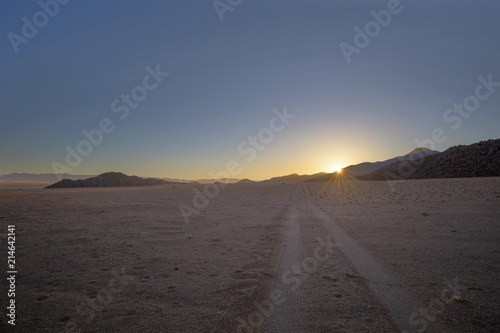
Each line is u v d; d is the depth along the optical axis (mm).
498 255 7102
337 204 22250
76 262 7641
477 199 20062
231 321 4160
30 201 31594
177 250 8750
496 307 4352
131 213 19281
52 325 4211
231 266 6910
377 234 10086
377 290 5148
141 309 4664
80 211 20828
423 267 6332
